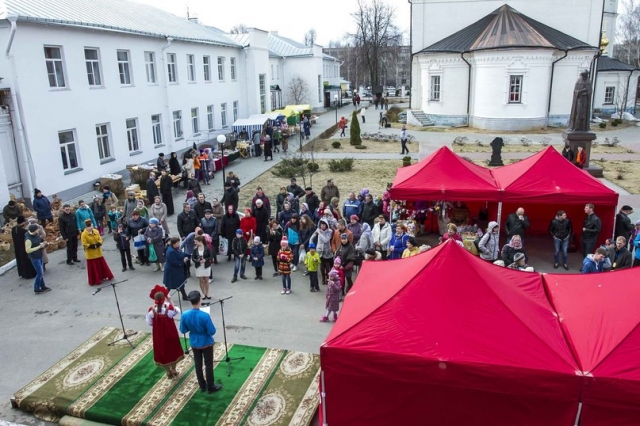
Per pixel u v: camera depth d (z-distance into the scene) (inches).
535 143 1243.2
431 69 1551.4
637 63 2522.1
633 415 212.2
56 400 303.3
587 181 506.6
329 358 236.2
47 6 764.6
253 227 537.6
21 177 702.5
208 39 1242.6
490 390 219.8
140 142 979.9
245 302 446.6
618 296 259.9
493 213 624.7
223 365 339.0
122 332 392.2
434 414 240.2
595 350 223.3
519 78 1391.5
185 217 534.9
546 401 223.5
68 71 767.1
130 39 928.9
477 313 240.1
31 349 374.3
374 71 2898.6
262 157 1213.1
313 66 2181.3
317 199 597.0
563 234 496.4
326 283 482.0
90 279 491.5
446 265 261.7
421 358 223.5
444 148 561.0
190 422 280.8
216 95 1332.4
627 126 1544.0
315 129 1721.2
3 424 291.6
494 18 1509.6
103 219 669.3
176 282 434.3
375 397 244.5
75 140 794.8
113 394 308.3
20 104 679.1
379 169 1031.6
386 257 494.6
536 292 289.6
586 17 1498.5
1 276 521.7
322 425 259.9
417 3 1596.9
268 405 294.4
